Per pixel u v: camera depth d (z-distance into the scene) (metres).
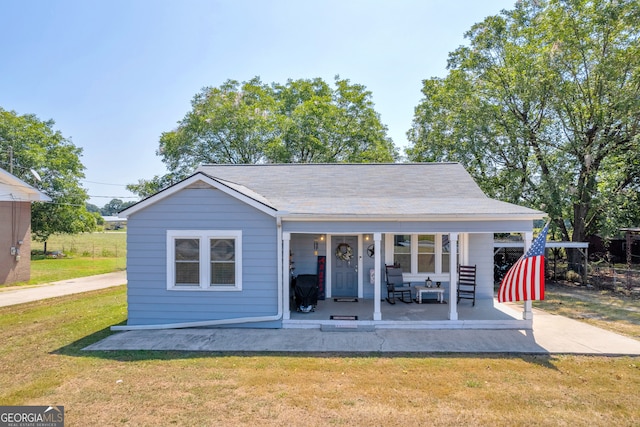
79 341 8.17
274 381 6.00
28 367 6.59
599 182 18.73
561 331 8.85
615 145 17.55
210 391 5.62
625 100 16.08
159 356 7.20
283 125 25.33
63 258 30.89
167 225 9.26
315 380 6.05
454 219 9.09
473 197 11.40
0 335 8.68
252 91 27.80
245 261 9.23
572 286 16.53
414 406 5.16
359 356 7.25
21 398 5.37
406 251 11.78
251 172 13.70
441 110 23.16
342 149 27.23
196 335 8.61
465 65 21.31
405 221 9.18
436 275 11.66
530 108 20.05
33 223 30.70
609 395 5.49
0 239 16.72
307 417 4.86
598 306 12.03
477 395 5.50
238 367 6.62
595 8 17.28
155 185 25.72
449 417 4.86
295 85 30.05
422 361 6.94
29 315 10.80
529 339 8.24
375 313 9.18
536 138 19.50
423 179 12.87
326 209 9.42
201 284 9.24
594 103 18.05
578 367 6.62
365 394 5.54
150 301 9.27
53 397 5.39
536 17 19.59
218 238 9.25
